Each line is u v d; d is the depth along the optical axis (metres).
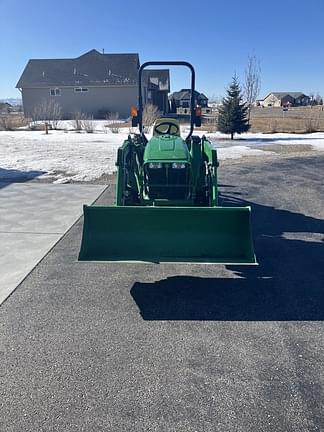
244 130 21.05
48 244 5.31
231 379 2.74
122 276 4.39
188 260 3.81
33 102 42.22
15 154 13.97
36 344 3.12
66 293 3.97
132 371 2.81
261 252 5.16
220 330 3.34
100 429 2.32
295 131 25.31
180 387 2.66
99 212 3.89
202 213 3.88
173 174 5.03
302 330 3.35
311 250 5.25
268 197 8.15
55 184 9.12
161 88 45.56
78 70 42.91
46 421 2.37
